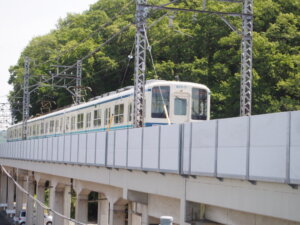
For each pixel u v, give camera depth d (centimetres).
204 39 4350
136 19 2139
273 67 3794
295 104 3641
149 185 1695
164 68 4241
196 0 4625
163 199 1731
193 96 2445
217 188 1296
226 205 1254
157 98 2389
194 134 1368
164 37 4528
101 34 5575
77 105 3522
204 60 4172
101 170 2164
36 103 6550
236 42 3956
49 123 4144
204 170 1312
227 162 1215
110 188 2253
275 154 1051
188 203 1459
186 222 1456
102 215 3394
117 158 1898
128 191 1867
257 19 4178
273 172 1053
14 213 5300
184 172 1412
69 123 3581
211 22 4272
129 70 5272
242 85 2205
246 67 2242
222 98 3816
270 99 3747
